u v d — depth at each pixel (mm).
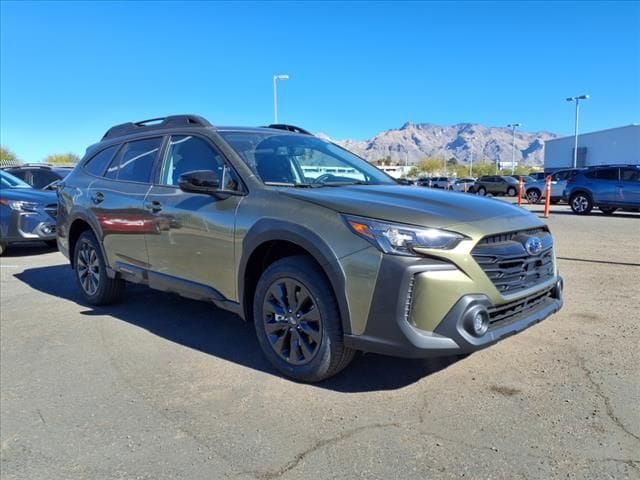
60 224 6074
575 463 2627
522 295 3365
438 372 3725
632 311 5059
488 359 3926
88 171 5809
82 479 2645
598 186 17188
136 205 4773
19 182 10016
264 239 3596
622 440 2814
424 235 3062
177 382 3715
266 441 2918
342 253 3211
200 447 2885
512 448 2770
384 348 3119
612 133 47469
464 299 3062
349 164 4789
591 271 6992
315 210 3412
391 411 3197
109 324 5070
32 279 7285
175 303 5758
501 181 38719
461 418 3088
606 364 3787
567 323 4719
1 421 3250
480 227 3227
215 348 4355
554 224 13852
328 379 3645
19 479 2668
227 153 4168
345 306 3221
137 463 2758
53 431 3113
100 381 3777
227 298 3998
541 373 3666
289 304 3582
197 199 4203
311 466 2672
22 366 4094
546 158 58438
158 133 4980
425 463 2662
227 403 3367
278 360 3689
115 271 5211
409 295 3051
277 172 4102
